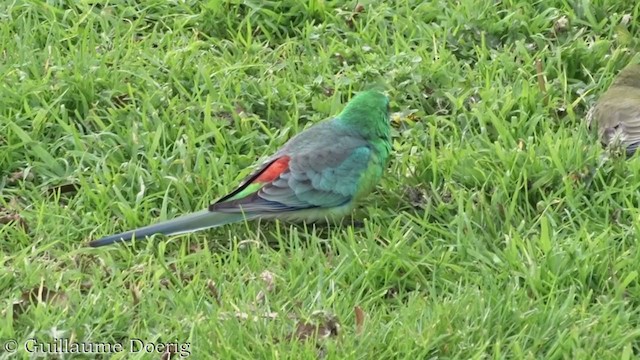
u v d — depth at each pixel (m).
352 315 9.69
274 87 12.43
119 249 10.46
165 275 10.19
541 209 10.84
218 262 10.38
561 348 9.25
